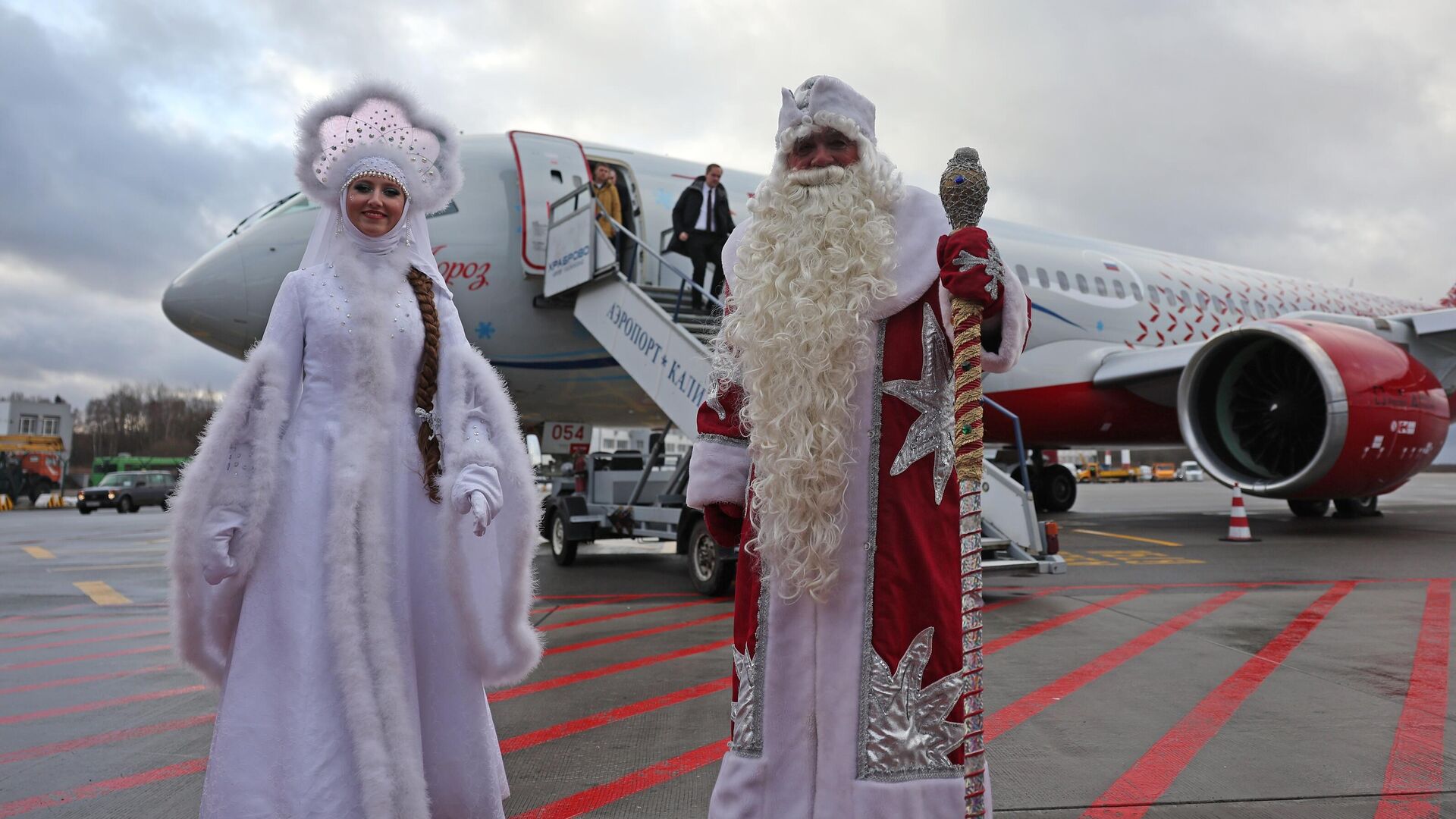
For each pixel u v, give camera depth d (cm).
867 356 185
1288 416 1120
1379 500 2267
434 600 220
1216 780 296
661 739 348
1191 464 6319
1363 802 275
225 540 199
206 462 201
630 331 834
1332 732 346
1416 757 317
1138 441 1535
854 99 199
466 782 217
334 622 200
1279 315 1731
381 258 236
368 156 233
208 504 200
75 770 322
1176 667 457
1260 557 945
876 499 181
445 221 988
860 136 195
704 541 736
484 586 223
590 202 878
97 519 2425
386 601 208
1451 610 620
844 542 180
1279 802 276
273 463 209
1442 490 2956
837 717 173
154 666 498
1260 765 309
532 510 227
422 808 202
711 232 918
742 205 1124
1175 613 617
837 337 181
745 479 196
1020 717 372
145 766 327
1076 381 1365
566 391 1057
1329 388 1024
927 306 188
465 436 219
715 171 927
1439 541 1088
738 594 195
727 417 199
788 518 178
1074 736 345
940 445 187
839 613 178
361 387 220
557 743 343
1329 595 693
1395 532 1216
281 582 204
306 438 215
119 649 546
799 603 183
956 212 183
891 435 184
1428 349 1256
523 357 1002
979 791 169
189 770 322
